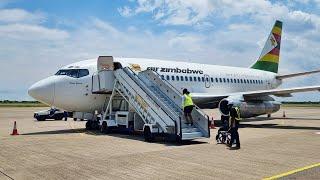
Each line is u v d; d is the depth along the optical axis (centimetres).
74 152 1226
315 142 1511
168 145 1426
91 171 909
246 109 2289
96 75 1952
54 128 2277
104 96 2012
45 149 1298
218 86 2727
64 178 833
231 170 920
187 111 1614
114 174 873
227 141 1445
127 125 1803
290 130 2158
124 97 1867
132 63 2123
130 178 831
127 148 1330
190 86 2448
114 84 1916
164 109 1584
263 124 2730
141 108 1698
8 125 2583
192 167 958
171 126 1488
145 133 1567
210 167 959
